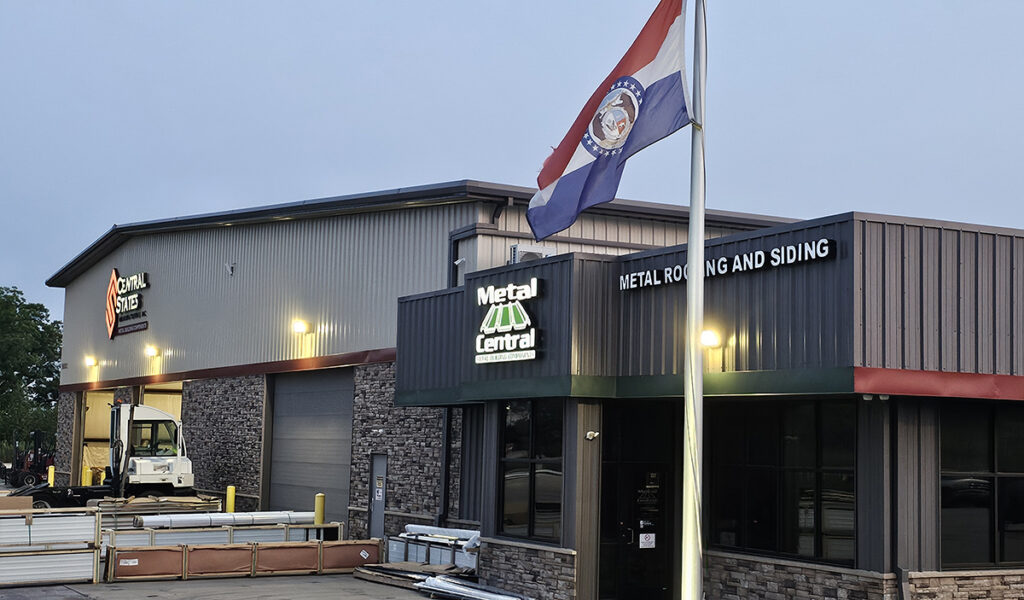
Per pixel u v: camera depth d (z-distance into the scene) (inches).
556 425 772.0
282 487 1379.2
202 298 1611.7
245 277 1499.8
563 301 746.8
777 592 700.0
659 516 802.2
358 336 1240.2
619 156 619.5
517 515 805.9
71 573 898.7
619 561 784.9
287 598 831.7
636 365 735.7
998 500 654.5
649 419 804.0
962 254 630.5
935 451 634.2
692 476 534.3
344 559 1019.9
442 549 948.6
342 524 1123.3
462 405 989.2
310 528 1108.5
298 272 1374.3
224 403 1524.4
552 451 773.9
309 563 1004.6
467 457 1015.6
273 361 1403.8
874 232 611.2
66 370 2214.6
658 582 797.2
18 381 3462.1
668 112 589.6
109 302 1953.7
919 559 622.5
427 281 1144.2
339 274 1291.8
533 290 768.9
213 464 1542.8
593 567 744.3
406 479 1111.6
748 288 670.5
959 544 641.0
